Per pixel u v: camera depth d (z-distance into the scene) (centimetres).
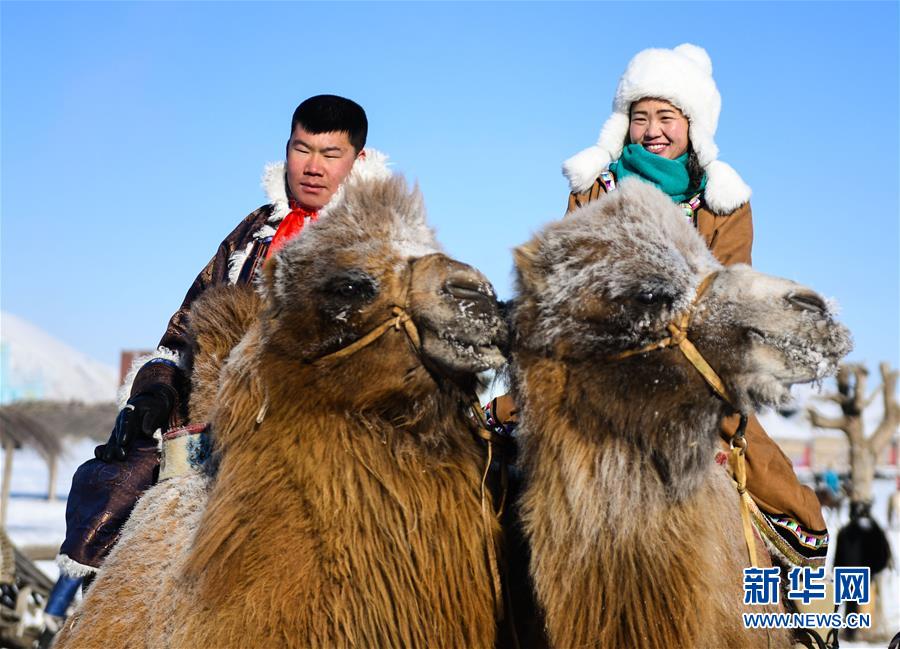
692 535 353
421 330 349
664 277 345
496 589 361
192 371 443
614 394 348
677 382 345
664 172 474
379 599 349
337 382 355
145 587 385
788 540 440
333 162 493
